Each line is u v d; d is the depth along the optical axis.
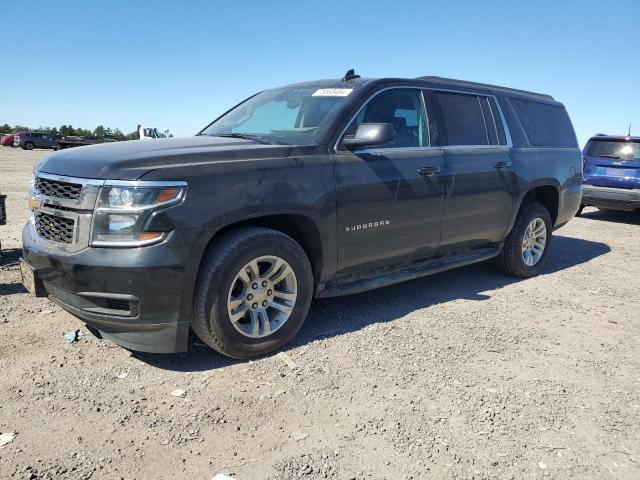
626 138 11.01
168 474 2.45
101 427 2.79
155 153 3.43
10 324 4.09
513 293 5.52
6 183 15.37
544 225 6.16
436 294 5.36
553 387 3.45
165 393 3.16
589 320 4.80
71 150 3.80
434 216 4.77
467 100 5.34
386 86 4.51
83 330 4.03
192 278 3.26
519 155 5.70
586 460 2.70
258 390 3.23
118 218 3.12
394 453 2.66
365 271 4.50
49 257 3.29
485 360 3.80
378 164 4.26
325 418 2.95
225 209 3.34
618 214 12.90
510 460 2.66
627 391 3.45
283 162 3.70
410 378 3.46
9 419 2.83
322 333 4.15
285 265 3.69
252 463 2.54
